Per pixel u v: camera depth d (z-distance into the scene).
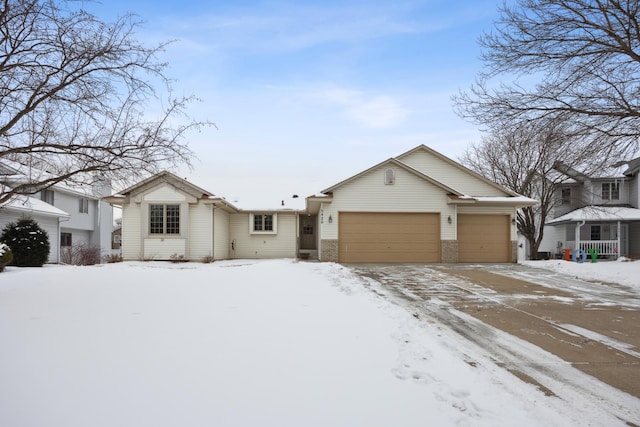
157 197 18.17
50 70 7.11
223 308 6.25
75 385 3.25
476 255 17.88
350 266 15.27
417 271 13.62
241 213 22.22
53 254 20.44
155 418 2.76
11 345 4.21
